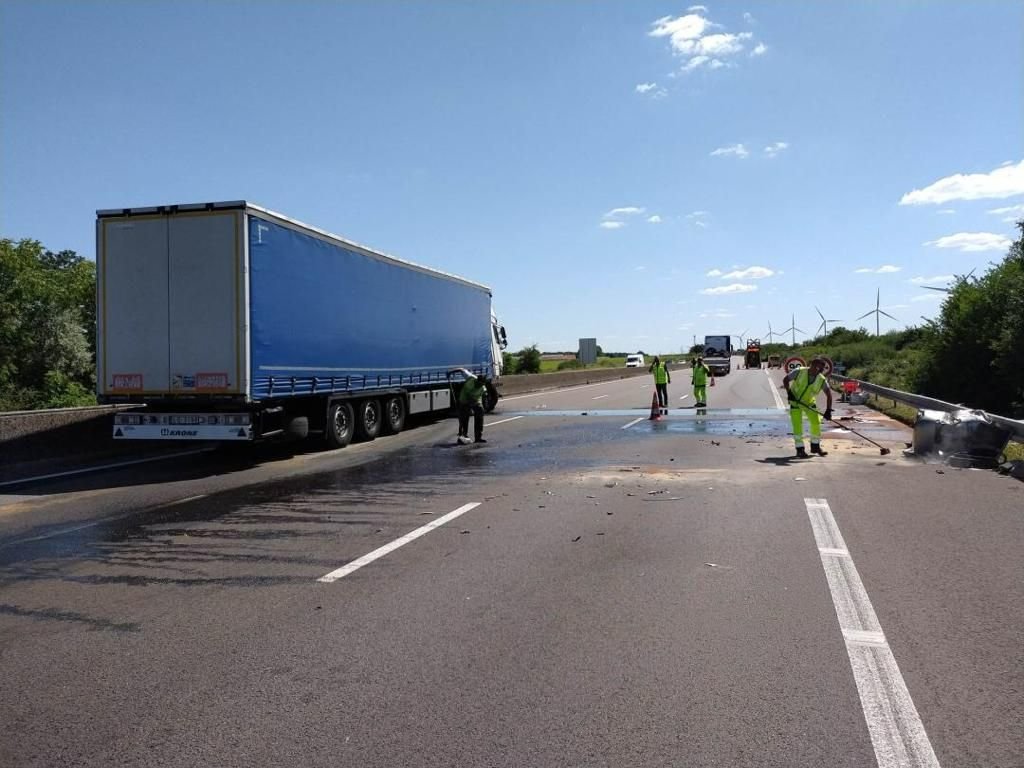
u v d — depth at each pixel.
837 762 3.39
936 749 3.50
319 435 15.36
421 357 19.81
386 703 4.01
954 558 6.62
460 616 5.32
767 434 16.94
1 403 26.31
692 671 4.35
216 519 8.84
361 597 5.79
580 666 4.44
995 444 11.87
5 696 4.18
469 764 3.42
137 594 6.00
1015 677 4.23
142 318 12.94
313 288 14.61
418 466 12.96
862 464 12.17
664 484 10.57
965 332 23.64
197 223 12.68
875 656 4.52
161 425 13.19
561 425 20.42
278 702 4.05
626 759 3.44
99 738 3.70
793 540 7.31
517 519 8.48
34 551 7.49
